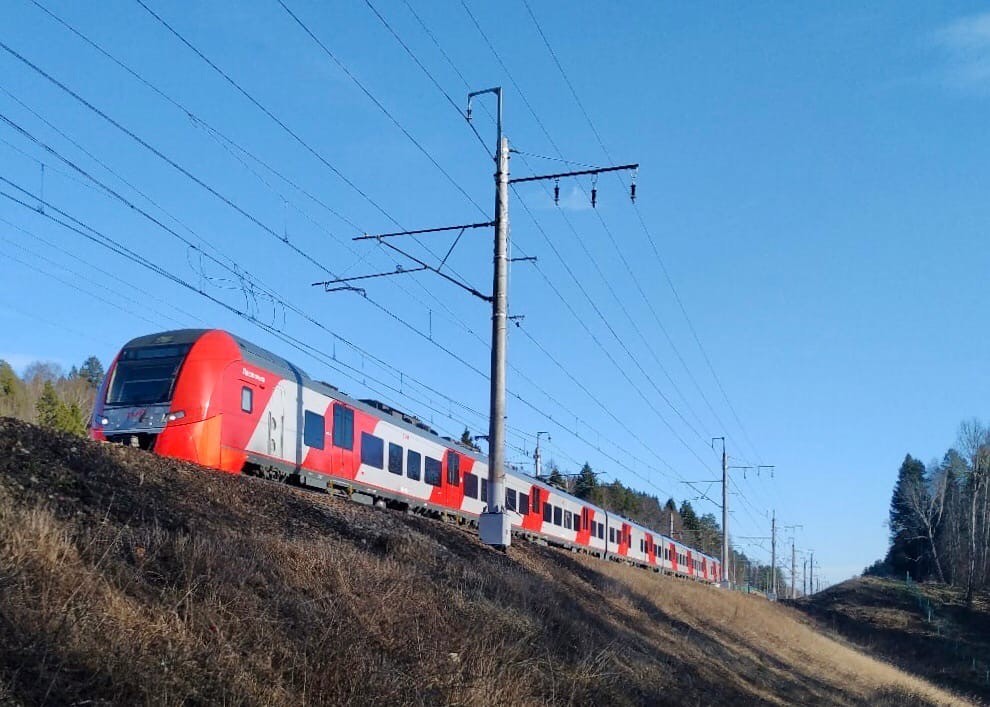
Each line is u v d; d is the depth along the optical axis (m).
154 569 9.00
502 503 17.95
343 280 19.41
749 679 22.22
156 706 6.79
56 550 8.00
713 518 123.50
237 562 9.86
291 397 20.06
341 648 9.00
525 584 15.73
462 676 10.02
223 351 17.95
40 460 11.02
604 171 18.08
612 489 103.12
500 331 17.94
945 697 38.66
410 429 26.11
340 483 22.03
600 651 14.62
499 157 18.47
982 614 69.12
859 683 31.78
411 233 18.95
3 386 51.12
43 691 6.32
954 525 87.19
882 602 75.44
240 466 18.19
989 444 79.88
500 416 17.92
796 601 83.50
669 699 15.01
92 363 87.12
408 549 14.34
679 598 29.33
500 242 18.19
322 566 10.98
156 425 16.84
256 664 8.15
